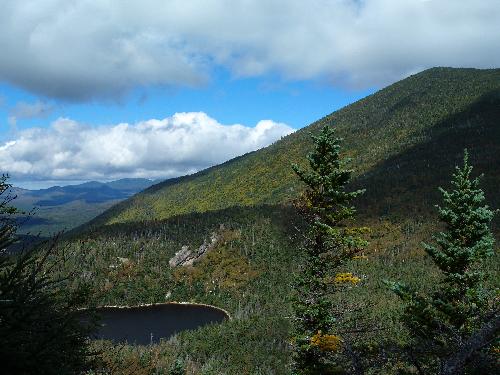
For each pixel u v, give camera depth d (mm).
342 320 19953
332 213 21906
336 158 22422
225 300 180750
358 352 9656
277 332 113688
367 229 21625
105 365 10469
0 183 8242
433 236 22922
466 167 22531
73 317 7203
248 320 132625
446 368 7508
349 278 20766
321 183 21984
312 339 18344
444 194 22828
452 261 21281
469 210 21625
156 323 154750
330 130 22641
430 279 118250
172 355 95312
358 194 21453
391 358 9234
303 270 21906
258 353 100625
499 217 150250
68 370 7047
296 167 22500
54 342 6777
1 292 6609
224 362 98188
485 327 7465
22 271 6789
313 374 19188
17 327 6398
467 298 19266
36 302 6875
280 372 88312
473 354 7973
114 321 156625
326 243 21688
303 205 22188
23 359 6266
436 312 17922
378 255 163375
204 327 135125
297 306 20953
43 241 7078
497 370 8383
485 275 20781
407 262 148750
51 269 7617
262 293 176500
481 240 21453
